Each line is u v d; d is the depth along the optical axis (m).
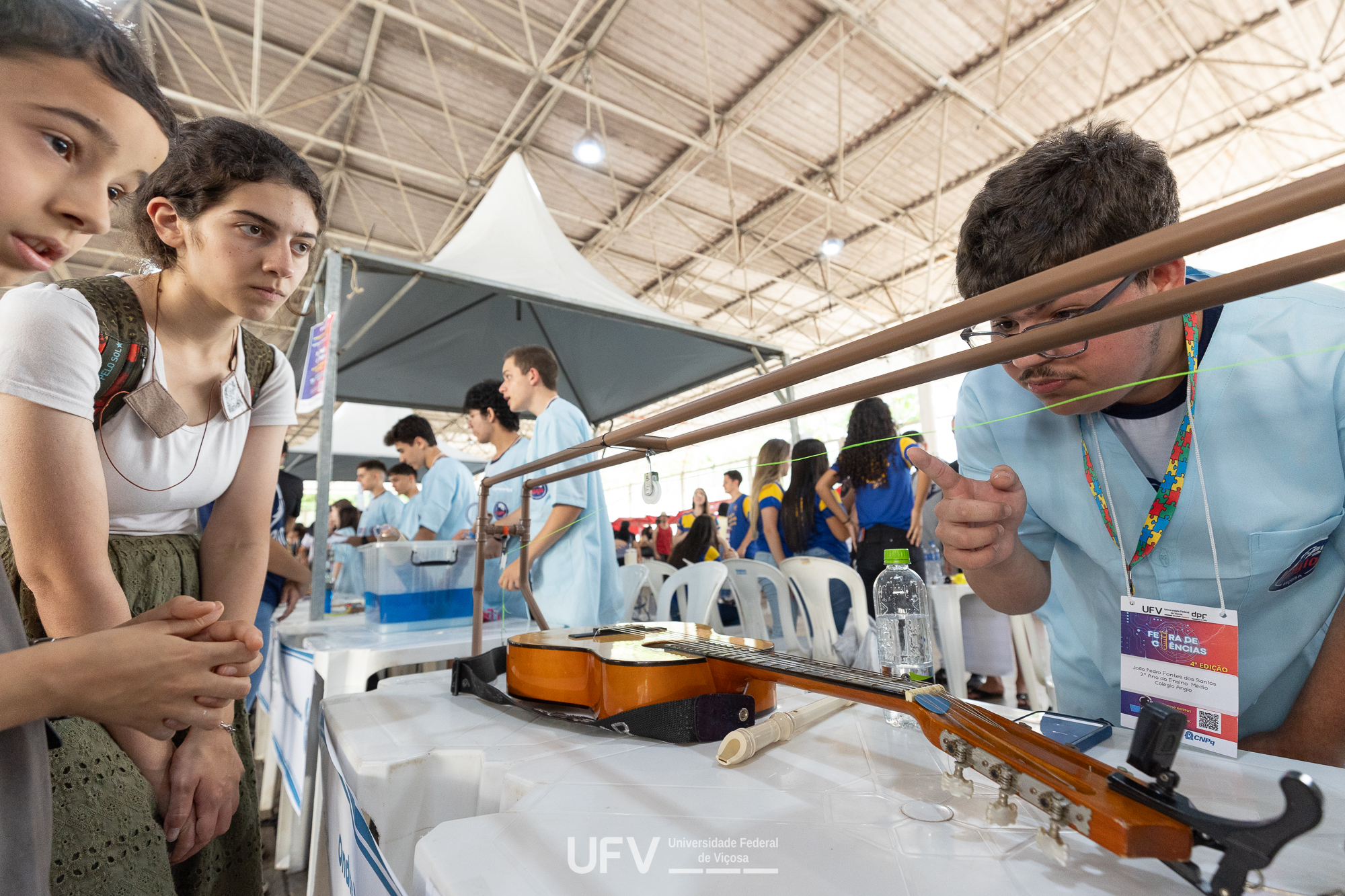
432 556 1.85
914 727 0.71
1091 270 0.31
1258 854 0.31
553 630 1.00
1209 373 0.71
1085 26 5.64
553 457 0.86
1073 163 0.61
